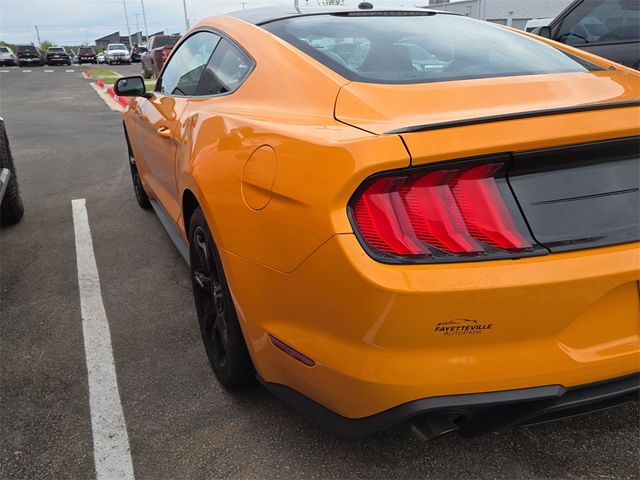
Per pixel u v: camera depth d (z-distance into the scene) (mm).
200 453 1991
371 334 1467
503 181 1475
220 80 2564
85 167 6660
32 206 5102
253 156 1817
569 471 1861
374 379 1494
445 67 2006
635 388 1605
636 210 1549
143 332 2857
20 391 2391
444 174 1434
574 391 1562
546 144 1445
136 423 2160
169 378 2445
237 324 2037
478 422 1621
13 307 3176
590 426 2070
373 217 1437
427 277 1399
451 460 1920
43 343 2781
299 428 2096
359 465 1908
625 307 1555
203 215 2160
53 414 2232
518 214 1465
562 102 1687
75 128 10000
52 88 19828
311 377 1656
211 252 2146
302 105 1934
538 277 1418
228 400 2273
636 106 1565
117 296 3281
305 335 1646
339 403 1612
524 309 1438
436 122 1504
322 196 1492
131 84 3570
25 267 3744
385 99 1748
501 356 1482
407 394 1483
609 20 5312
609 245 1495
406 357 1476
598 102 1650
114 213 4844
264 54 2277
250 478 1871
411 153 1406
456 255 1427
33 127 10148
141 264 3740
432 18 2594
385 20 2479
